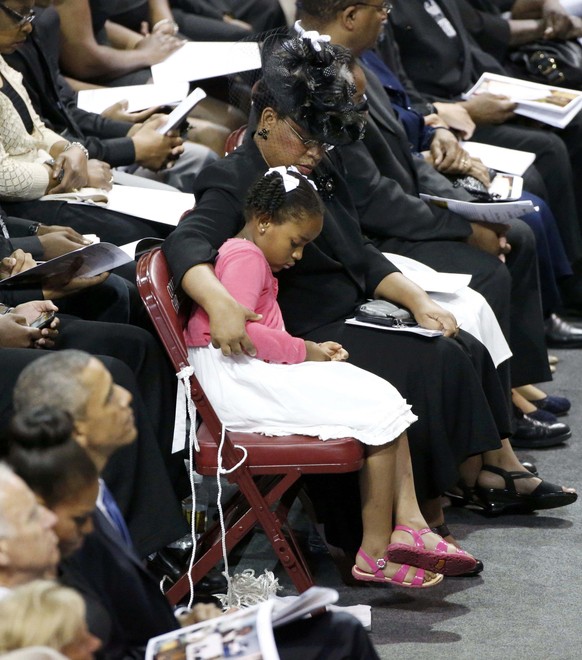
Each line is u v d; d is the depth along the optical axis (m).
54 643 5.44
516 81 20.23
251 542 12.73
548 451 16.02
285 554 10.38
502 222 14.91
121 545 7.37
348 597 11.55
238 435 10.47
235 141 13.59
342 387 10.50
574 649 10.49
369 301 12.71
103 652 6.64
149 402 10.95
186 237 10.77
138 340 10.99
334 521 11.68
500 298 14.50
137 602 7.25
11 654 5.16
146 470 9.77
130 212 13.87
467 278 13.47
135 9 20.22
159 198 14.41
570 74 22.39
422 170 16.09
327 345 11.38
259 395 10.52
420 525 10.91
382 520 10.82
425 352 11.79
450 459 11.76
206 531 11.01
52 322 10.57
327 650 7.19
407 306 12.54
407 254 14.64
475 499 13.83
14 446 6.86
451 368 11.80
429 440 11.69
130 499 9.62
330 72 11.52
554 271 18.92
